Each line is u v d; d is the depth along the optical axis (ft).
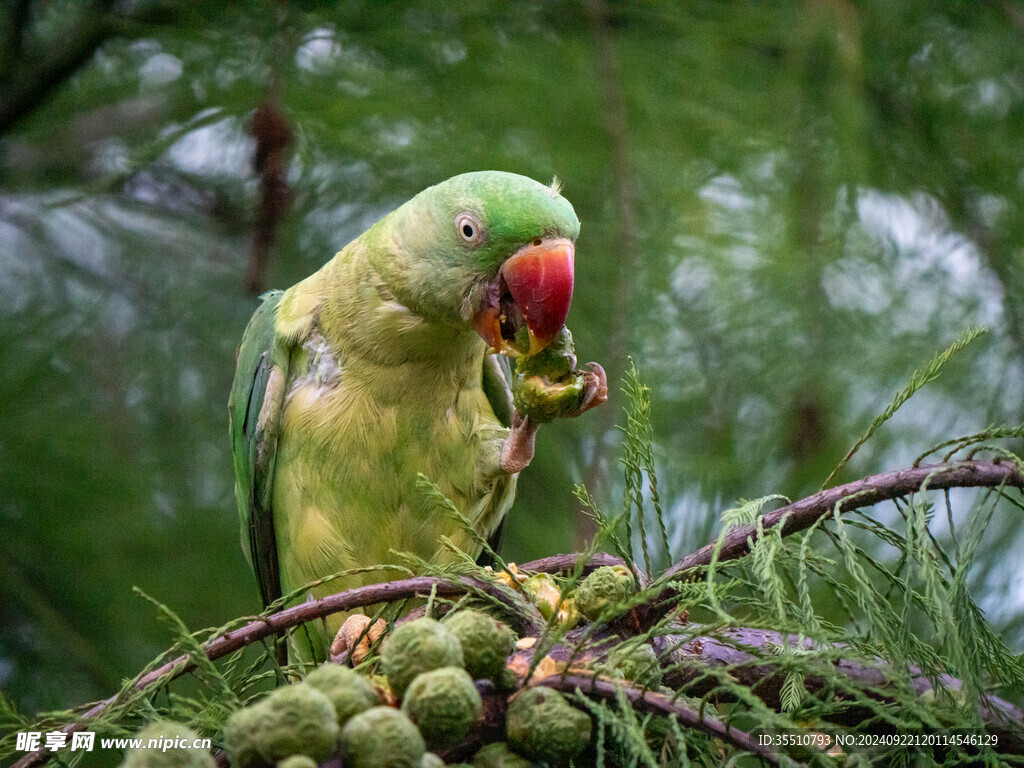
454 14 16.57
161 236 18.19
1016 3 17.11
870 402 15.83
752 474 15.23
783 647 6.21
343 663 7.01
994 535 13.73
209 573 15.70
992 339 16.19
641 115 15.94
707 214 15.72
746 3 16.70
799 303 15.80
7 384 16.44
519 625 6.71
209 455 16.87
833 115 15.46
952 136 17.17
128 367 17.21
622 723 5.26
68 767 5.82
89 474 16.07
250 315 18.02
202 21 16.24
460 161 15.49
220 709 5.91
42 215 17.71
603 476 13.26
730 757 6.19
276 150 14.65
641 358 15.51
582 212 15.62
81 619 15.31
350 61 16.20
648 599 6.33
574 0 16.61
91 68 18.62
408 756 4.84
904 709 6.02
